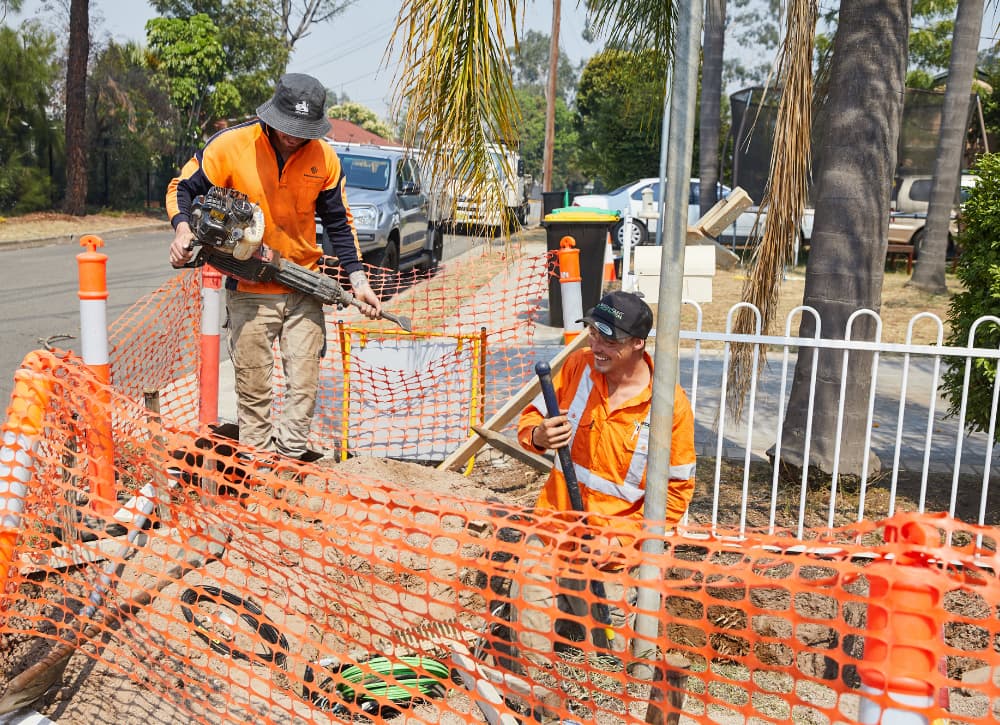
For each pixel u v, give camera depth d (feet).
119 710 9.05
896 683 4.88
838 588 5.45
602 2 19.95
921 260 46.52
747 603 6.01
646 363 10.50
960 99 44.32
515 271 37.88
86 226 80.89
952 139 45.01
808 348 17.30
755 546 6.35
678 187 8.95
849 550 5.70
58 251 61.98
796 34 14.42
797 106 14.61
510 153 15.19
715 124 50.24
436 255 48.44
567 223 30.81
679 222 9.00
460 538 7.11
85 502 11.02
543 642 10.28
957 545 14.87
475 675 8.66
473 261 34.99
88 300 13.21
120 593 10.59
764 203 15.25
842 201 16.65
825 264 16.94
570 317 17.39
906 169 58.23
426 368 18.44
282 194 13.51
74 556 10.36
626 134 86.07
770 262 15.40
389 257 39.93
